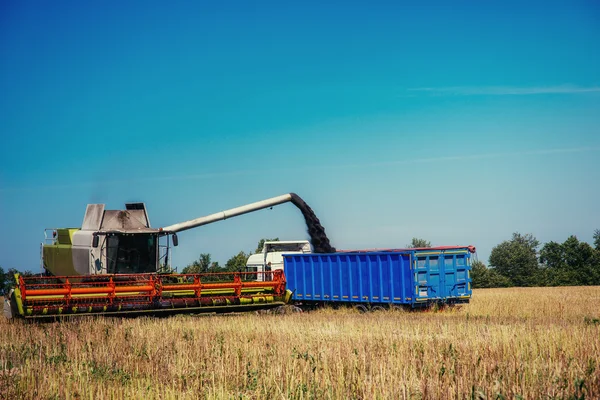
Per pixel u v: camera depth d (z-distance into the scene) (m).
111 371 10.23
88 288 20.45
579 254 73.50
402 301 22.02
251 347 11.95
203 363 10.50
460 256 22.78
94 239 21.41
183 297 22.33
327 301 25.64
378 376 8.64
